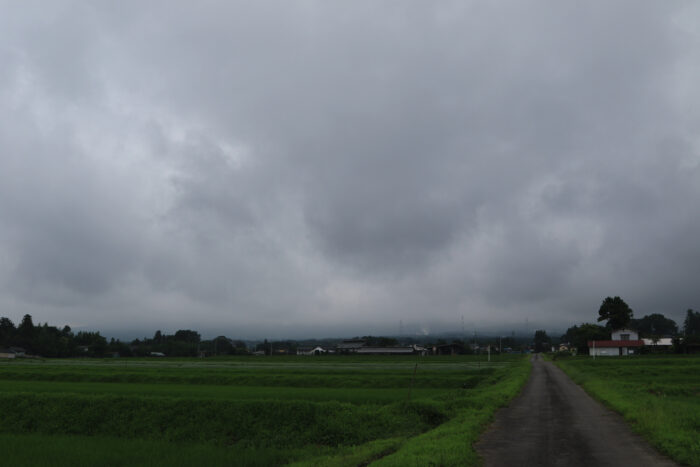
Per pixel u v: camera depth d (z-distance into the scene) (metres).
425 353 187.12
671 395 38.59
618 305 139.75
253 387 55.12
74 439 30.23
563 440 19.14
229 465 22.59
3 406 37.59
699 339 114.88
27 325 188.25
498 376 61.50
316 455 23.50
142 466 22.86
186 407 34.41
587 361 89.88
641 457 15.91
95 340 197.88
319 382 60.91
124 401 36.25
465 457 15.68
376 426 29.19
